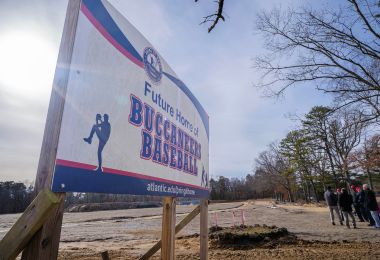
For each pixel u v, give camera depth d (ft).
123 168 8.09
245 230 34.45
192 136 14.23
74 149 6.27
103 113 7.39
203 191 15.34
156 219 82.28
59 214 5.76
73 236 45.73
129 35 8.93
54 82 6.15
